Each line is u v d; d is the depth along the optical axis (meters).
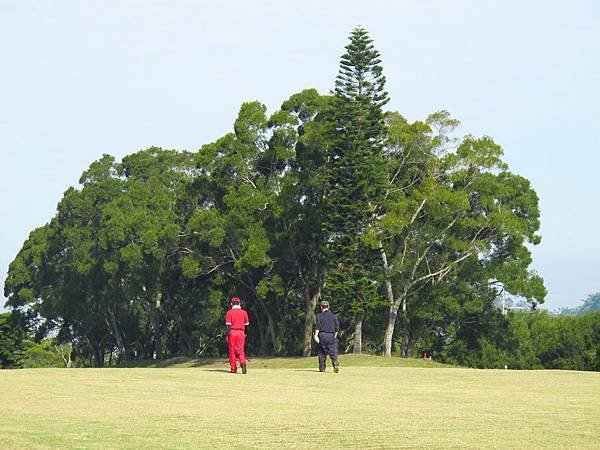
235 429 14.45
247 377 24.80
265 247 66.31
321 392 20.83
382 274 65.56
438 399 19.45
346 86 63.09
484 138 68.75
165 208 78.81
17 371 25.94
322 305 27.53
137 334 88.56
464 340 74.38
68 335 91.88
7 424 14.62
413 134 65.62
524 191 74.06
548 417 16.23
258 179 69.88
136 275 76.38
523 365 73.12
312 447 12.77
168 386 21.69
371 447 12.84
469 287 70.75
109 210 79.06
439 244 69.38
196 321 78.31
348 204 61.84
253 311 76.44
